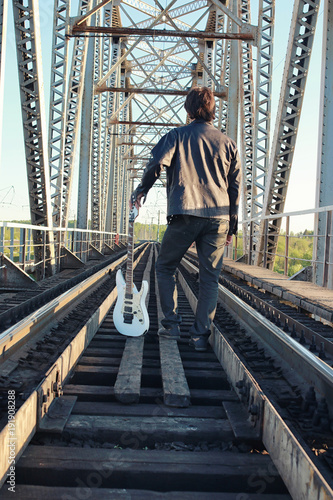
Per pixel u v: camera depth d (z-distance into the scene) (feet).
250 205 43.34
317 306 14.35
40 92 25.26
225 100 60.95
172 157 11.10
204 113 11.36
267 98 39.29
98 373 10.09
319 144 22.38
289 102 28.02
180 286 27.78
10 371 8.61
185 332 14.57
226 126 59.06
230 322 14.47
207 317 11.63
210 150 11.02
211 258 11.50
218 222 11.21
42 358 9.56
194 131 11.14
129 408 7.98
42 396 6.91
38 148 26.63
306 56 26.55
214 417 7.76
